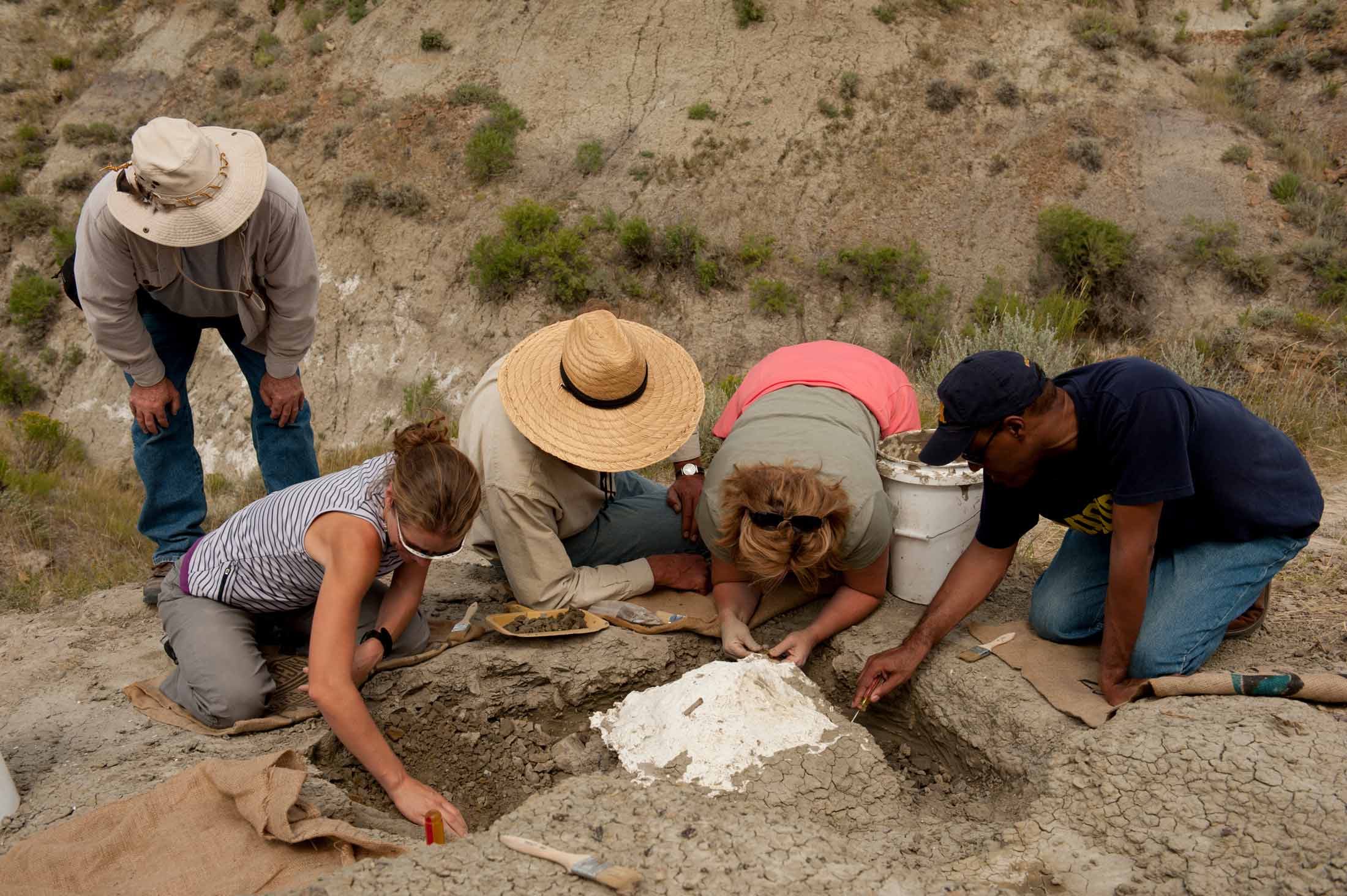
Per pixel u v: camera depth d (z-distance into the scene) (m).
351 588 2.67
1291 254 20.22
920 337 20.41
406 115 24.81
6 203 25.16
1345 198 21.53
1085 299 19.42
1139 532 2.64
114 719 3.14
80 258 3.44
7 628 4.03
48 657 3.69
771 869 2.15
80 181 25.41
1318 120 24.03
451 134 24.42
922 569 3.61
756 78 24.70
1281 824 2.24
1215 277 20.27
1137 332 19.75
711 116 24.12
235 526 3.07
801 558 2.88
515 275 21.58
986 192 22.67
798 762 2.82
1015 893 2.17
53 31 29.89
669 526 3.99
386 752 2.69
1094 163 22.59
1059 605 3.23
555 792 2.54
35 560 5.55
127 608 4.22
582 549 3.90
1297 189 21.59
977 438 2.65
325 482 2.97
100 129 26.59
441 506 2.59
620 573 3.71
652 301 21.69
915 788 3.04
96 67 29.06
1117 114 23.66
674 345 3.78
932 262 21.86
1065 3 26.58
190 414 4.14
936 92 24.11
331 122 25.38
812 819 2.63
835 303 21.56
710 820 2.35
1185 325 19.64
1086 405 2.63
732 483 2.98
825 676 3.50
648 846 2.24
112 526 6.29
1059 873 2.23
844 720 3.04
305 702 3.17
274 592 3.04
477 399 3.60
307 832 2.34
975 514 3.58
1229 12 28.09
